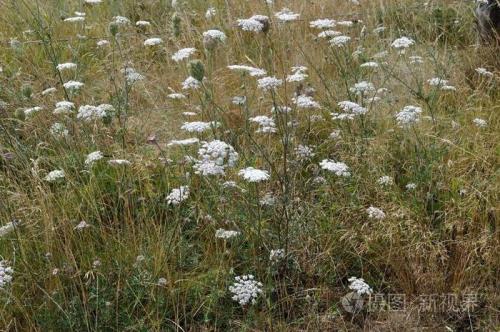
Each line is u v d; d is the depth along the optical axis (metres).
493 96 4.67
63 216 3.19
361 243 3.35
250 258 3.25
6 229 3.08
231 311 3.05
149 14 6.16
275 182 3.68
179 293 3.06
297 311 3.11
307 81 4.77
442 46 5.50
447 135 4.01
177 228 3.30
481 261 3.27
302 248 3.33
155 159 3.92
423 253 3.24
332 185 3.70
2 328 2.87
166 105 4.68
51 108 4.30
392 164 3.94
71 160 3.78
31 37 5.47
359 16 5.75
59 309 2.91
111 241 3.25
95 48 5.52
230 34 5.61
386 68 4.75
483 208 3.51
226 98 4.59
